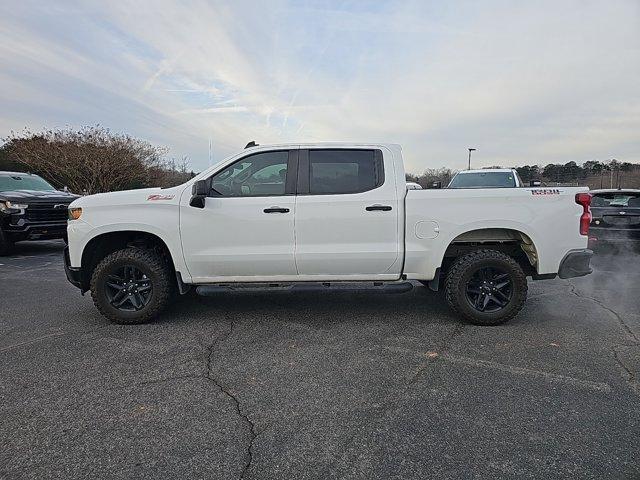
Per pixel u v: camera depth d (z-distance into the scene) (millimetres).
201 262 4605
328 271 4648
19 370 3562
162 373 3494
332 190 4613
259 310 5219
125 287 4703
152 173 25281
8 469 2336
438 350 3955
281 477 2268
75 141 23109
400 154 4703
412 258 4602
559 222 4570
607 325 4652
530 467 2324
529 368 3561
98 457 2436
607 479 2229
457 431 2662
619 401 3008
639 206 8570
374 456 2430
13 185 10586
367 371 3516
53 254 9961
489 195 4551
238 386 3268
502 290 4648
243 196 4605
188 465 2365
